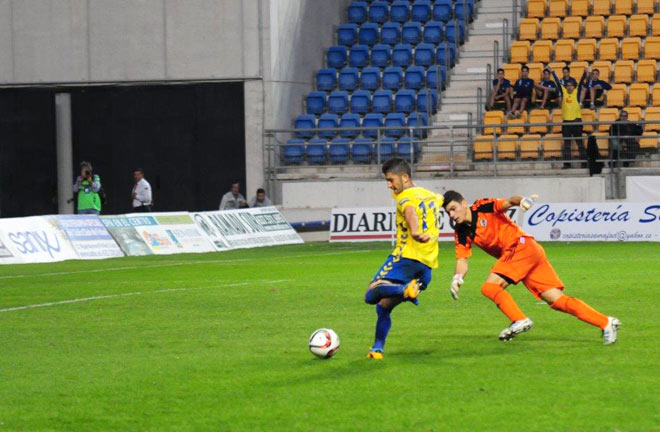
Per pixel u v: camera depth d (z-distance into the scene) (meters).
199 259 53.72
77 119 75.88
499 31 79.50
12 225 52.53
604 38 76.94
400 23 81.12
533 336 23.14
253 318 27.50
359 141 71.31
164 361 20.53
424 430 14.37
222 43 73.56
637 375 18.09
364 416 15.26
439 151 71.31
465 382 17.70
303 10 77.25
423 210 19.94
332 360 20.27
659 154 66.31
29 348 22.66
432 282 37.28
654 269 41.22
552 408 15.55
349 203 69.62
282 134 74.06
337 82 77.69
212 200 73.94
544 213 62.78
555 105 71.81
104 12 75.06
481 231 21.42
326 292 34.28
